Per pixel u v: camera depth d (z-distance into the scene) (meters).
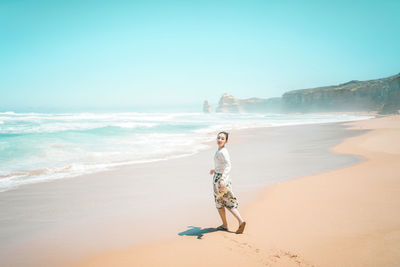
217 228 3.56
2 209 4.61
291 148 12.95
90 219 4.10
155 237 3.33
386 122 31.88
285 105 165.50
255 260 2.60
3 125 23.03
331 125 30.81
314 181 6.16
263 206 4.45
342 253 2.65
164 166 8.66
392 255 2.55
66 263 2.72
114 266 2.61
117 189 5.92
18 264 2.71
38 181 6.71
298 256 2.64
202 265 2.53
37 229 3.71
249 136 19.00
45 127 21.41
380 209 3.96
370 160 8.95
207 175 7.34
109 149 12.20
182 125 29.12
